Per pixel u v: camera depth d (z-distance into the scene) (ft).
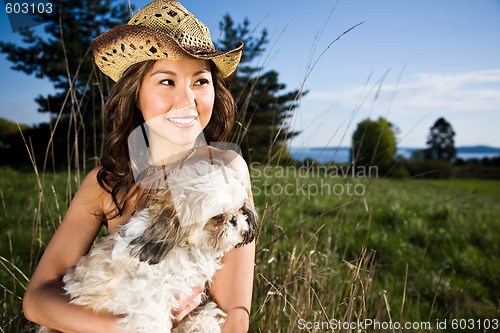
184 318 5.83
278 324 8.48
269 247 9.34
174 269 5.54
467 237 22.49
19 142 44.80
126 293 5.26
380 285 14.43
